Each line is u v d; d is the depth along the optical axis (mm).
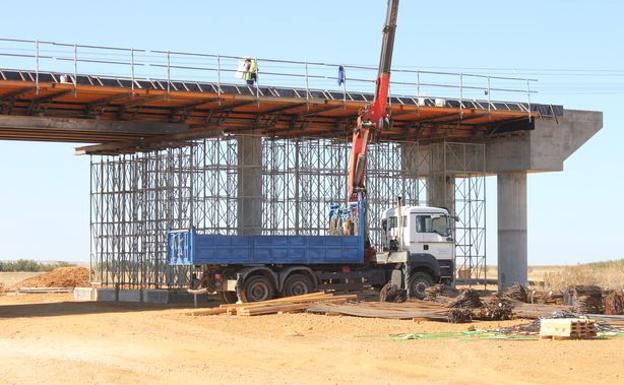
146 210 44438
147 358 22828
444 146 50000
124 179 46188
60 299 46969
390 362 21984
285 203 47781
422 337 26859
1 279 74250
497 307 31672
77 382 18781
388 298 37562
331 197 48688
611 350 23797
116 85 37938
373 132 42031
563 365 21438
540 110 48938
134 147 45062
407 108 44625
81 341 26641
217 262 38156
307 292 39469
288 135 47969
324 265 40438
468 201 51688
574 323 26016
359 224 41125
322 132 47406
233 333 28656
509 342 25516
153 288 44156
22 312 37188
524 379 19703
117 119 41531
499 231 51250
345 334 28125
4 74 36000
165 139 43156
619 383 19312
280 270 39375
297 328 29844
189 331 29188
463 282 51469
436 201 51156
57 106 40094
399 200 40750
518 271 50875
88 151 47312
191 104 41438
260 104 41938
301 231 47906
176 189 42938
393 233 40906
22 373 19969
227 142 45344
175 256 39250
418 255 40094
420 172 51625
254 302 36594
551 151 49781
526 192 51219
